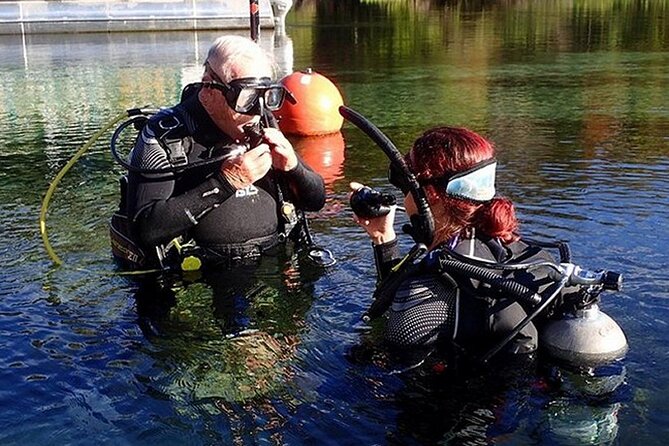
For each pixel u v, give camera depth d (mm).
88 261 3979
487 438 2275
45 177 5988
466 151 2525
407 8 29562
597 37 17469
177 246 3793
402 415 2424
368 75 12391
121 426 2475
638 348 2730
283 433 2387
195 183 3611
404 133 7680
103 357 2949
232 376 2768
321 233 4312
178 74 12875
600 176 5461
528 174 5574
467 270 2480
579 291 2551
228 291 3523
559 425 2303
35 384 2744
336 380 2670
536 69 12523
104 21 20750
